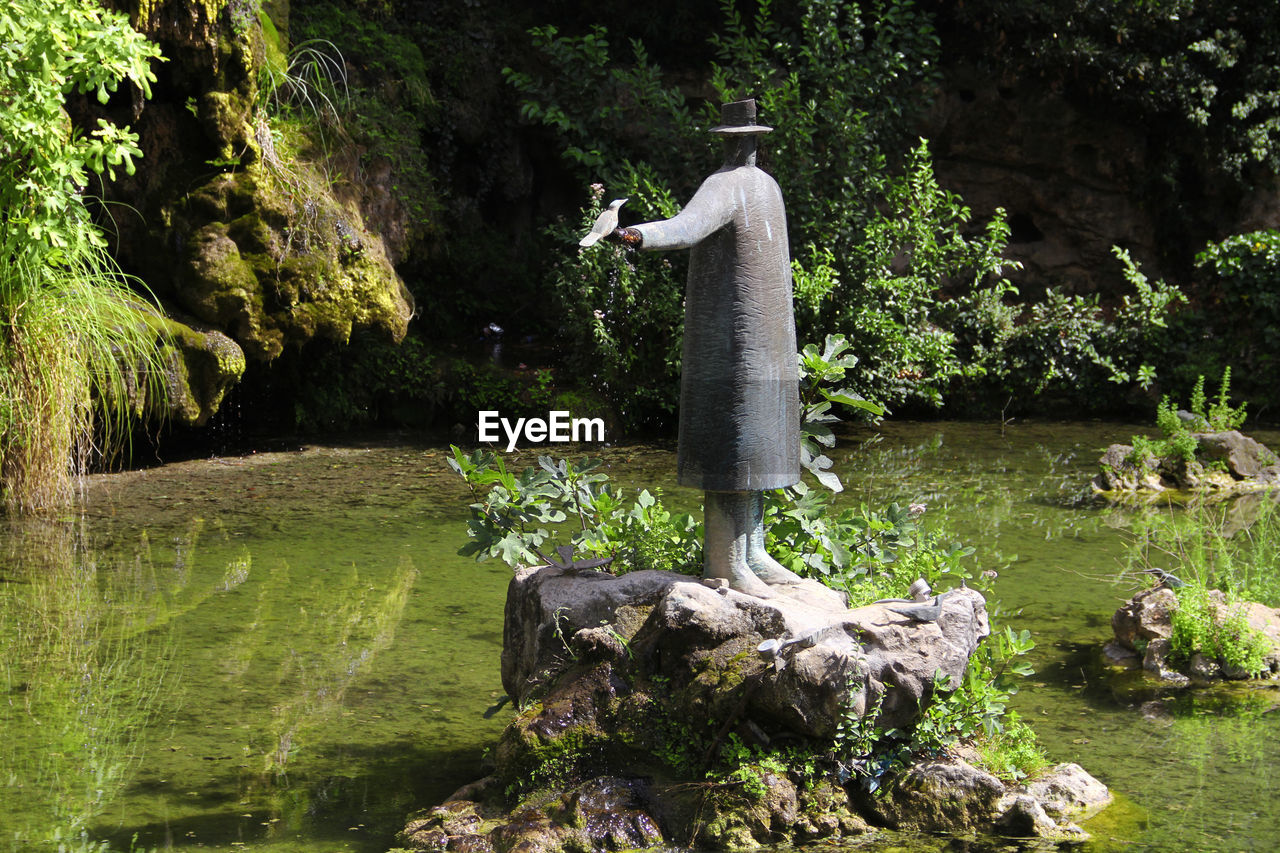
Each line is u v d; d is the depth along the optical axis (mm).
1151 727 6109
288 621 7777
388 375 15273
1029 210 19594
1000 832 4816
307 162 13711
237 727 6027
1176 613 7059
